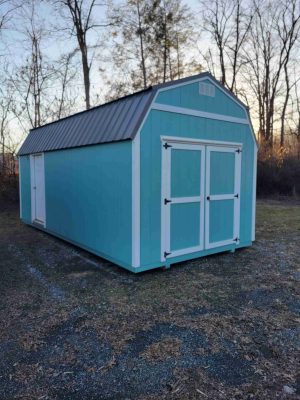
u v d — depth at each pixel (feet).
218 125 16.10
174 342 8.38
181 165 14.67
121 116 14.42
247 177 18.01
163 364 7.45
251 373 7.09
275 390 6.54
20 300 11.24
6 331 9.05
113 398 6.37
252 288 12.30
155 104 13.51
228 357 7.70
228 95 16.48
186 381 6.84
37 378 6.99
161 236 14.23
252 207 18.54
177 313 10.14
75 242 18.79
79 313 10.18
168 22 52.37
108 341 8.48
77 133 17.94
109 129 14.69
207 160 15.72
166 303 10.91
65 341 8.50
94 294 11.75
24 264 15.66
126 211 13.80
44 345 8.31
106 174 15.05
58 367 7.38
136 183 13.16
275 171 47.91
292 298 11.35
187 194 15.03
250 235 18.63
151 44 52.13
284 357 7.68
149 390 6.58
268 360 7.56
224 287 12.41
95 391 6.57
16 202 36.35
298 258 16.46
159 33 52.13
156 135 13.64
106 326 9.31
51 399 6.36
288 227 25.05
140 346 8.23
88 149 16.47
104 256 15.78
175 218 14.69
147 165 13.46
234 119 16.88
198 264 15.37
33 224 25.50
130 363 7.50
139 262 13.58
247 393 6.45
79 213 18.02
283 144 55.62
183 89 14.49
